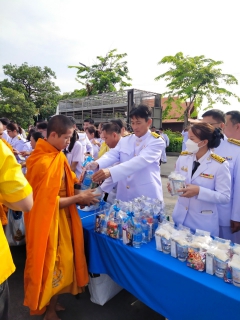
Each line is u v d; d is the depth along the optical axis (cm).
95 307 223
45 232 168
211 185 185
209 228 192
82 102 2000
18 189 120
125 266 180
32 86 3434
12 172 119
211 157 188
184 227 181
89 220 231
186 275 143
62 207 182
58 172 175
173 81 1825
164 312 156
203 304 136
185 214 198
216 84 1742
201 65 1781
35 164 174
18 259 302
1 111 2652
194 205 193
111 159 254
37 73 3394
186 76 1770
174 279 148
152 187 244
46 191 169
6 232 289
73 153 344
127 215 187
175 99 2114
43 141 185
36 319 209
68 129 183
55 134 181
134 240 176
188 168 195
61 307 218
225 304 126
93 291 220
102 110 1772
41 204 169
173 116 2367
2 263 123
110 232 190
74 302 230
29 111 2833
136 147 252
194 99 1847
